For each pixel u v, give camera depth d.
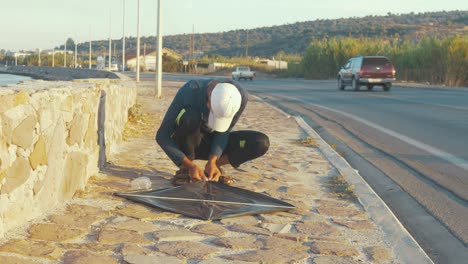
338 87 41.38
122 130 10.81
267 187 7.40
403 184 8.27
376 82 35.72
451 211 6.81
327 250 5.02
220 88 6.29
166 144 6.61
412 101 25.89
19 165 5.02
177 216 5.82
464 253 5.37
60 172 5.95
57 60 145.88
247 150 7.02
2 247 4.61
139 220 5.65
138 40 40.75
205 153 7.08
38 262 4.43
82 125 6.67
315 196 7.02
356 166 9.78
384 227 5.80
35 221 5.34
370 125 15.98
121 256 4.68
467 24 157.12
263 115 17.52
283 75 77.44
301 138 12.38
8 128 4.77
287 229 5.60
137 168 8.05
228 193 6.44
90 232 5.25
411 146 11.93
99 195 6.46
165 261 4.62
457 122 16.59
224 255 4.82
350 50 64.56
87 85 7.33
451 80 43.94
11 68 112.50
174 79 52.75
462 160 10.16
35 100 5.28
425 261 4.87
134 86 14.58
